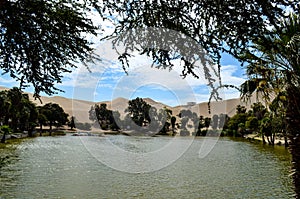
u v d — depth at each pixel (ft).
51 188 45.11
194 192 43.98
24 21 18.16
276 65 16.92
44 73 20.08
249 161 79.71
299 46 14.98
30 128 189.88
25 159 78.95
